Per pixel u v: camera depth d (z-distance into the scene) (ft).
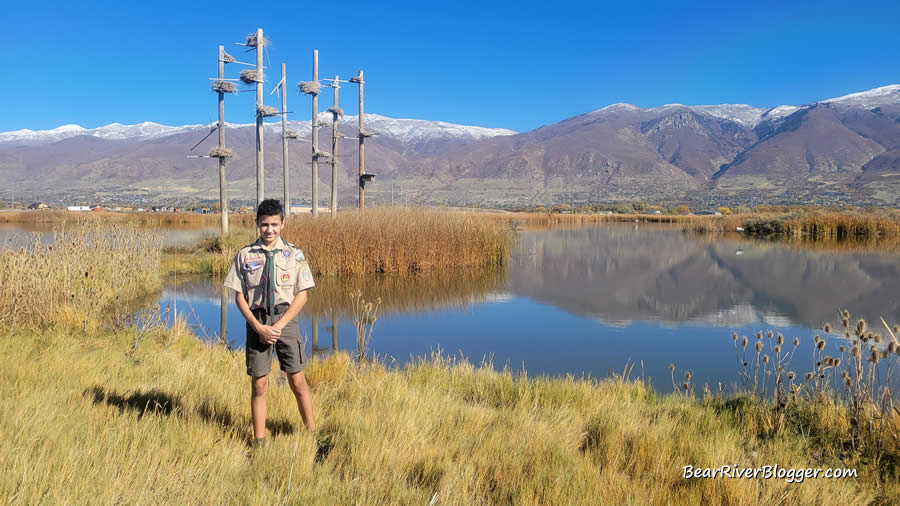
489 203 556.92
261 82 69.21
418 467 11.64
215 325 34.40
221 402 15.14
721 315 39.01
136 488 9.51
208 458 11.01
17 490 8.87
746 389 19.57
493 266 64.49
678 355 28.53
